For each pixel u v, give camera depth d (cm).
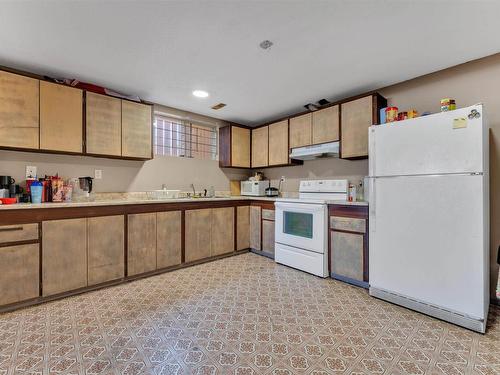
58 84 246
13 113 221
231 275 280
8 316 188
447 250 184
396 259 210
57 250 218
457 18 169
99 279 241
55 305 207
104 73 251
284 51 212
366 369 135
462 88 237
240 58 223
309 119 338
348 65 236
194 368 135
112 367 135
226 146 407
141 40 196
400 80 267
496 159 219
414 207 200
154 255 279
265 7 161
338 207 267
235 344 156
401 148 207
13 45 201
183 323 180
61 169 271
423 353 149
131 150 294
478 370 135
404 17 169
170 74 254
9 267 197
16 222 200
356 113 288
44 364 137
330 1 155
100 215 242
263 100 328
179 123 377
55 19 170
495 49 207
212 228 336
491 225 220
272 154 392
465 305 176
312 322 183
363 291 238
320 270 275
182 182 373
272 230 347
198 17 170
